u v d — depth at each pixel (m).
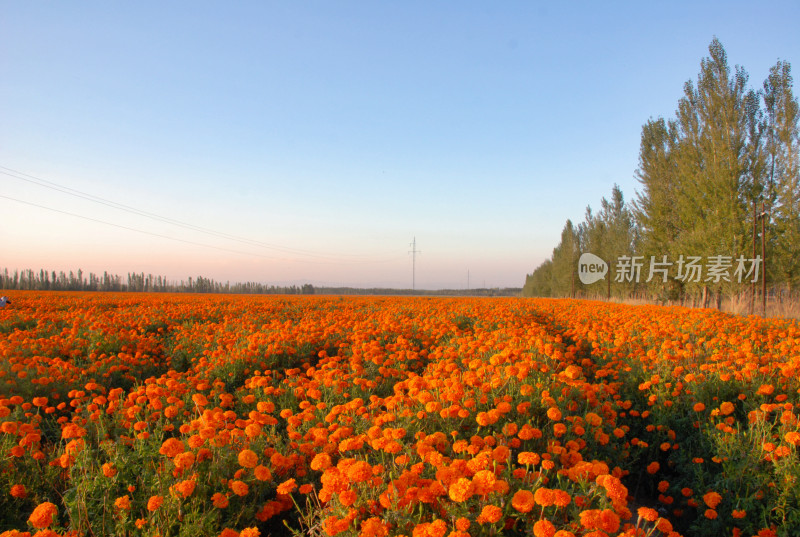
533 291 69.50
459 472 2.84
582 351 9.52
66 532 2.84
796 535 3.19
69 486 3.62
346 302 26.62
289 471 3.75
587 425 4.38
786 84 23.02
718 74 23.58
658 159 30.73
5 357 6.80
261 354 8.09
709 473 4.15
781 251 21.81
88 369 6.90
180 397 5.22
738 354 6.26
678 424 5.00
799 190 22.06
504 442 3.58
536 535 2.34
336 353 9.17
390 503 2.74
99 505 3.06
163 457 3.51
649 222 30.36
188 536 2.77
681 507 4.27
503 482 2.70
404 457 3.25
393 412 4.23
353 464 3.03
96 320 11.64
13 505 3.39
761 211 22.34
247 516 3.15
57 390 6.07
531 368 5.58
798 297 22.12
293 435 4.07
